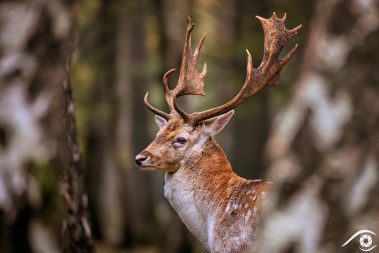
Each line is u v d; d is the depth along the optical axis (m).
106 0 27.80
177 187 10.41
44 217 6.80
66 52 7.02
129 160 32.06
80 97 28.73
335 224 4.96
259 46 25.50
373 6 5.09
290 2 24.22
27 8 6.66
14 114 6.61
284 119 5.32
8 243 6.62
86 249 9.07
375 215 4.89
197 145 10.38
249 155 29.62
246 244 9.72
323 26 5.28
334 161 4.98
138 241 31.30
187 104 30.16
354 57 5.08
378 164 4.92
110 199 32.66
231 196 10.10
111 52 29.00
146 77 29.64
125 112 31.94
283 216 5.09
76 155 8.92
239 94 10.35
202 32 28.47
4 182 6.61
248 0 26.86
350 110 5.01
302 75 5.37
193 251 26.78
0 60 6.60
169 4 27.34
